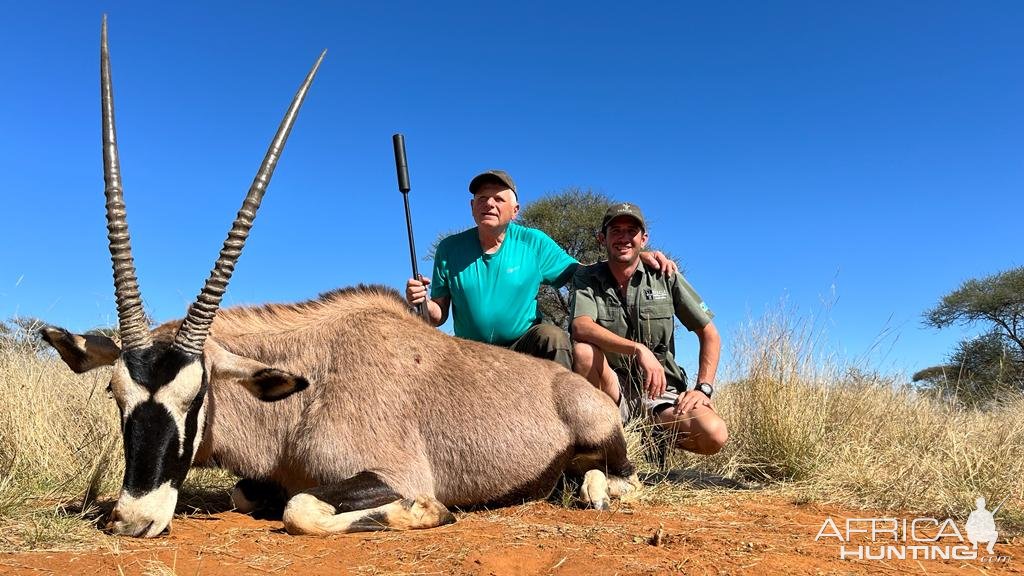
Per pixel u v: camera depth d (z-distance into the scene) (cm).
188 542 351
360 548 343
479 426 454
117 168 379
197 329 379
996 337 1512
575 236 1817
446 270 655
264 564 316
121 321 371
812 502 497
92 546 335
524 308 632
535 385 485
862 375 759
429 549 340
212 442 433
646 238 583
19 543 336
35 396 539
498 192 620
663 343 596
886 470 565
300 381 395
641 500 494
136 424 363
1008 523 427
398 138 645
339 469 416
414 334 473
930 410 722
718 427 557
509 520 421
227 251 386
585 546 351
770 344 653
